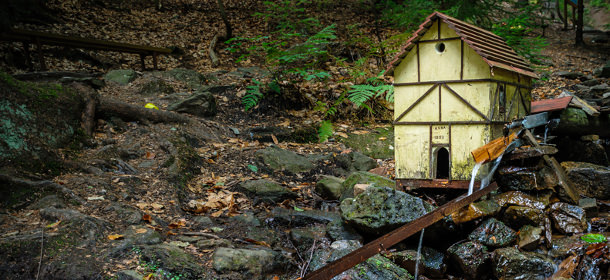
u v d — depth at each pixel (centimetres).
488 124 303
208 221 337
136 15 1048
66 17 916
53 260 241
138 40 901
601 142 468
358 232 323
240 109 626
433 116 326
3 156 336
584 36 1352
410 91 335
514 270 267
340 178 470
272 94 655
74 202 317
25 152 352
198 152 477
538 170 321
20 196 307
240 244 310
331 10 1232
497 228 295
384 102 662
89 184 347
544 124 410
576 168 389
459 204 278
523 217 297
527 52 726
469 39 303
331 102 652
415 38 323
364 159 520
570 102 457
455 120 317
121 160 408
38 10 860
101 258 250
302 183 457
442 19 311
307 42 687
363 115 649
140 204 340
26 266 235
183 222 329
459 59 313
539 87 771
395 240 243
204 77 707
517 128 333
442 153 388
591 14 1947
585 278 271
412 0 987
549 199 319
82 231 270
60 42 607
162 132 484
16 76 525
